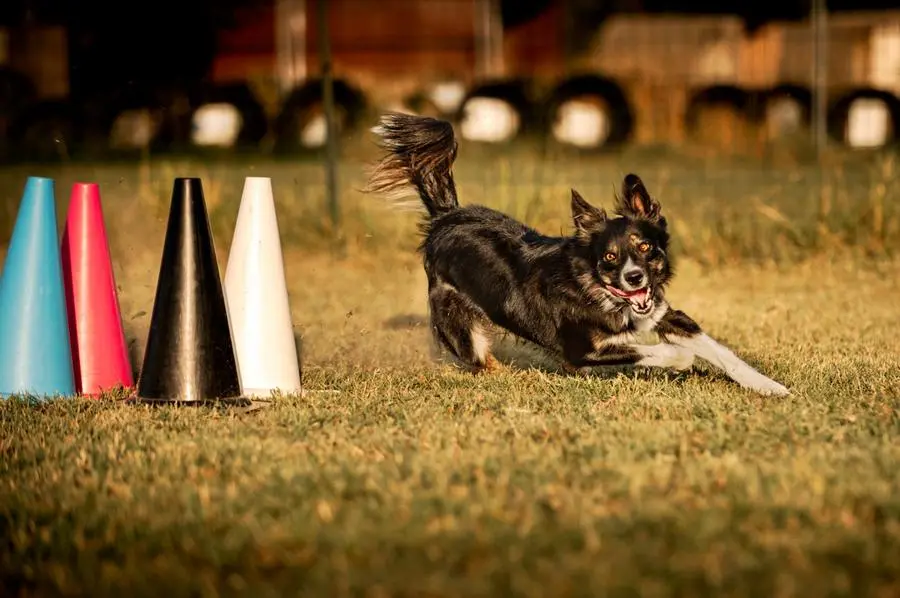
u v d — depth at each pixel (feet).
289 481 22.88
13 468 24.82
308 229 64.80
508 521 20.29
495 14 157.17
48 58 138.10
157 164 105.19
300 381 32.89
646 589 17.44
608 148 118.93
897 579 17.85
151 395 30.45
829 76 150.30
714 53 156.25
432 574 18.15
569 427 26.91
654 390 31.30
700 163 107.76
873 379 32.45
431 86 139.64
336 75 143.64
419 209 38.86
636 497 21.38
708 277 55.31
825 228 59.21
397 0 155.74
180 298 30.30
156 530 20.53
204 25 116.06
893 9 142.31
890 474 22.81
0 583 18.76
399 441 26.00
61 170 100.17
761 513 20.49
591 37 163.63
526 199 62.13
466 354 36.76
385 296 51.21
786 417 27.58
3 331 31.65
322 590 17.71
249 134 120.88
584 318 33.37
